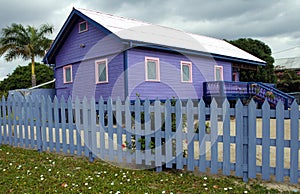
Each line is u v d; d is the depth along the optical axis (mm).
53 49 15094
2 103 6887
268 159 3729
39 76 31266
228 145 3971
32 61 26375
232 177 4129
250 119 3820
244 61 17656
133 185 3844
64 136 5621
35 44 26047
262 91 14516
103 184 3861
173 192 3553
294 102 3566
